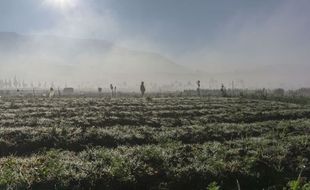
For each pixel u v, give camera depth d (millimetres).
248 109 42312
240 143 21344
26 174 13898
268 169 16719
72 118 31047
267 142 21594
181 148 19172
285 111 40344
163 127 28328
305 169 17203
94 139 22594
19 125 27750
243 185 15570
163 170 15352
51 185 13414
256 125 29156
